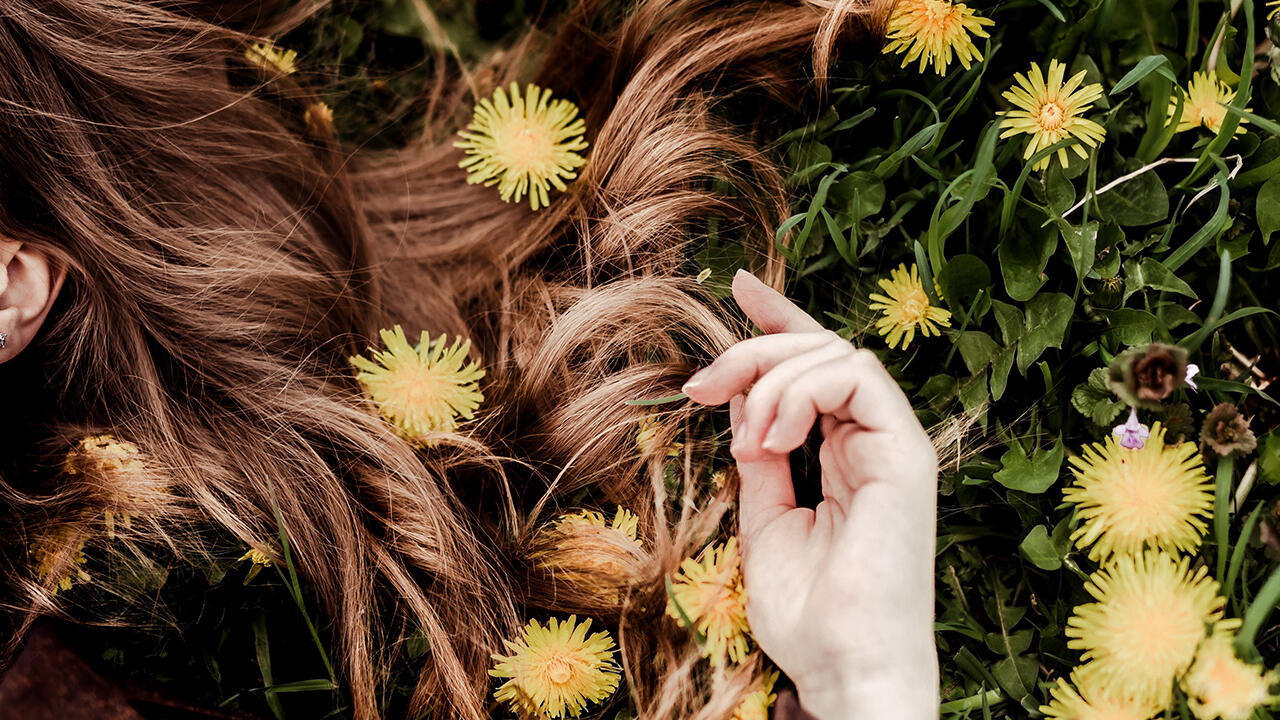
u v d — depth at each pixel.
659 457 0.78
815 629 0.68
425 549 0.79
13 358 0.77
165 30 0.80
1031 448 0.75
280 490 0.79
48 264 0.76
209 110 0.81
